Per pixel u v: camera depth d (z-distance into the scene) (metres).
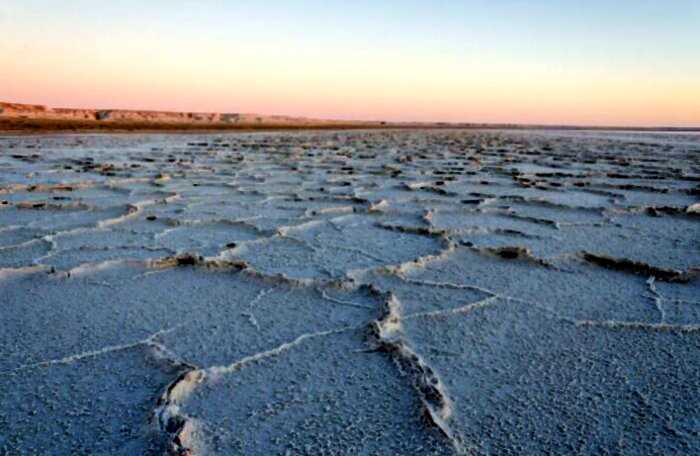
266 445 1.50
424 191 6.25
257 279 2.92
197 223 4.30
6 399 1.73
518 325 2.34
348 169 8.70
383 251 3.53
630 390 1.80
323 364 1.98
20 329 2.25
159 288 2.78
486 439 1.53
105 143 15.28
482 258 3.41
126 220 4.41
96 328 2.27
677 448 1.49
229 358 2.02
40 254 3.34
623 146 17.41
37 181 6.54
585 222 4.54
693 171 8.67
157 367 1.94
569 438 1.53
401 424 1.60
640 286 2.89
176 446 1.46
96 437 1.53
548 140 22.48
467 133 34.53
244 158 10.66
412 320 2.39
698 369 1.94
